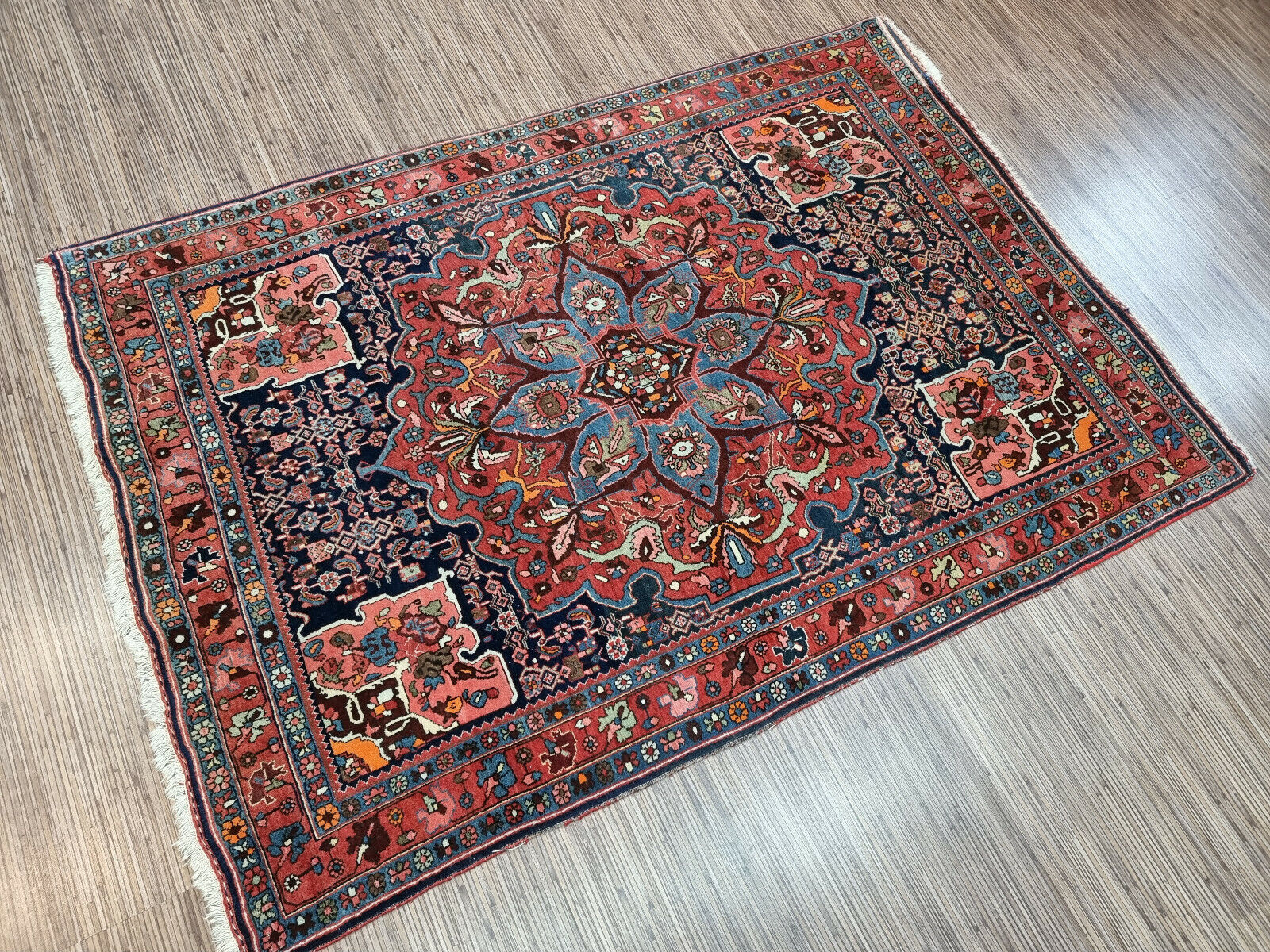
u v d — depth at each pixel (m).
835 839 1.62
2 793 1.53
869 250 2.11
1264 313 2.14
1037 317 2.07
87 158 2.04
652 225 2.09
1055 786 1.68
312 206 2.02
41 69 2.12
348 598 1.69
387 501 1.77
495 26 2.29
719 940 1.54
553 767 1.61
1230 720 1.75
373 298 1.95
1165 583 1.85
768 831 1.62
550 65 2.26
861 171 2.21
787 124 2.25
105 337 1.85
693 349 1.97
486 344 1.93
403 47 2.24
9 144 2.03
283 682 1.62
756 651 1.72
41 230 1.96
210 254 1.95
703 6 2.38
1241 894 1.63
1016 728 1.72
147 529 1.70
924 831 1.64
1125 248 2.19
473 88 2.21
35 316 1.88
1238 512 1.92
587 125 2.19
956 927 1.58
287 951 1.46
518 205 2.08
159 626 1.63
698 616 1.73
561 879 1.55
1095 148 2.30
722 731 1.66
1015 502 1.88
